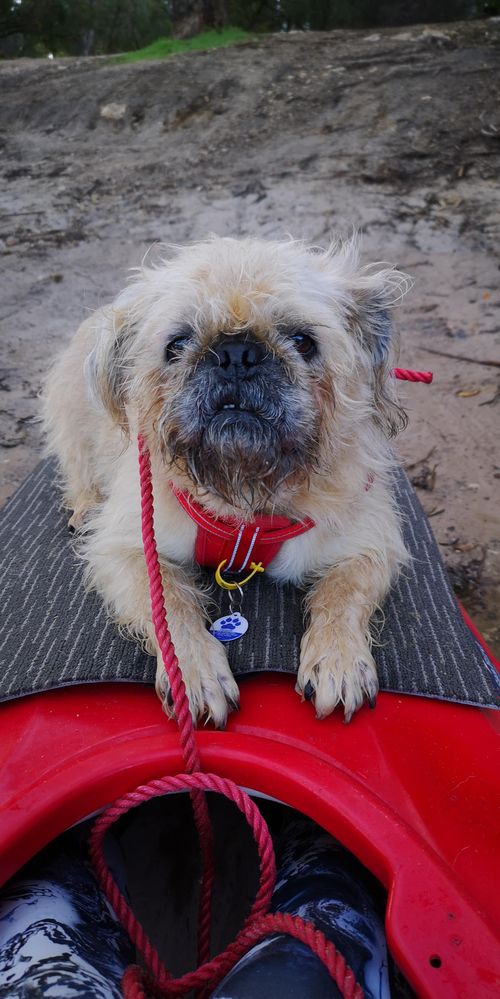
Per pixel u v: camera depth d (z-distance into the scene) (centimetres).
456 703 35
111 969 26
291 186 148
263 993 23
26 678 34
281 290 40
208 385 37
